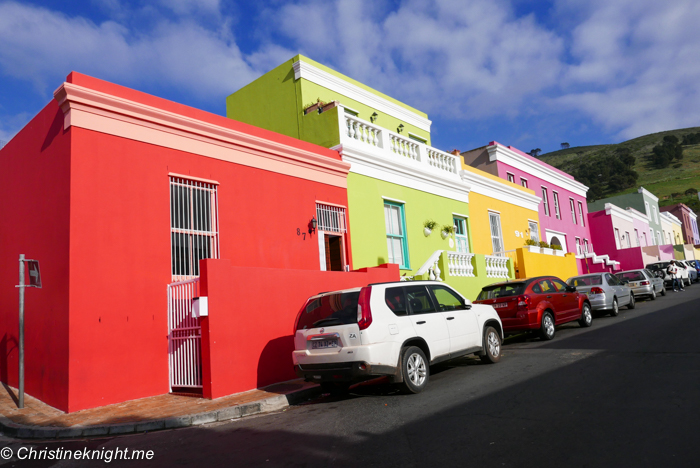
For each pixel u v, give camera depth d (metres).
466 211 19.05
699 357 7.78
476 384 7.46
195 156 9.98
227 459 5.02
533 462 4.07
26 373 9.23
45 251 8.77
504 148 25.42
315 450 4.98
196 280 8.62
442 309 8.47
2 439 6.67
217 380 8.17
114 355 8.19
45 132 9.20
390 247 15.01
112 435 6.50
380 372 6.93
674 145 155.00
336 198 13.22
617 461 3.94
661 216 56.72
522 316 11.65
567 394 6.22
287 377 9.41
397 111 19.92
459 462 4.22
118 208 8.61
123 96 9.09
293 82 16.14
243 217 10.69
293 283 9.96
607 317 16.03
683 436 4.35
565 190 32.41
